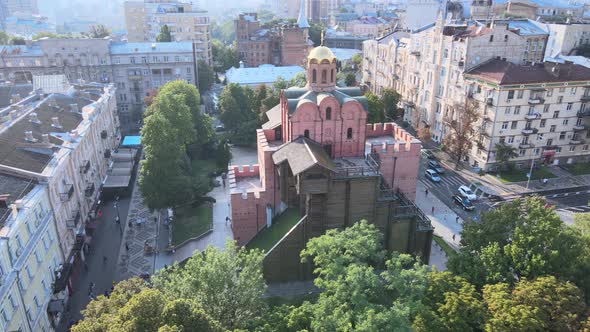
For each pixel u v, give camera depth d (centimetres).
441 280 3775
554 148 8944
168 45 12800
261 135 6097
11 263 4088
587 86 8569
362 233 4034
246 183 6128
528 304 3497
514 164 8781
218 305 3469
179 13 16188
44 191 5062
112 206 7788
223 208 7625
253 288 3628
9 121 6575
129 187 8262
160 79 12744
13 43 14900
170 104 8175
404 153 6181
